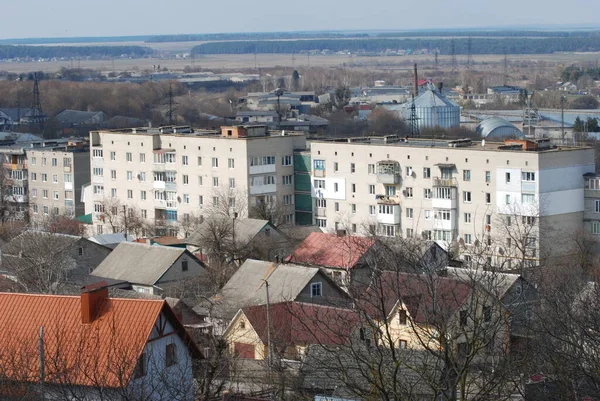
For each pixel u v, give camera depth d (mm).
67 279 147250
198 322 121062
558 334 70000
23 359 75938
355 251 152000
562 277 118000
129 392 72375
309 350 82000
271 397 81812
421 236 193750
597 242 198375
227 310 121812
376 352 68812
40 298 85125
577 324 71375
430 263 100875
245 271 140625
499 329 68375
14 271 142875
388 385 63688
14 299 85438
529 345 69500
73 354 79438
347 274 125688
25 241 153000
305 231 193625
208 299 123438
